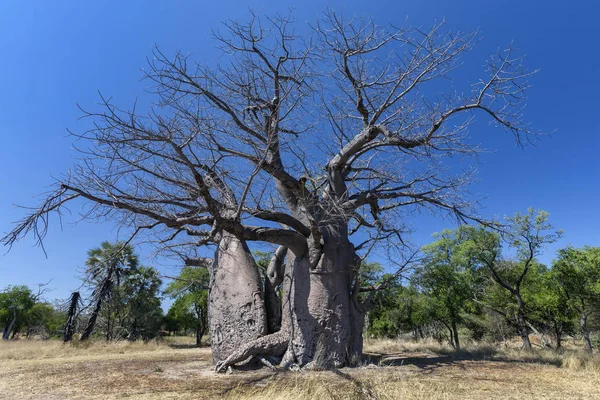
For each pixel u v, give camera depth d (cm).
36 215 647
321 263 912
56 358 1339
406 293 2061
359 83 925
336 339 876
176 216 817
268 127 841
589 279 1647
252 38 841
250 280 964
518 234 1627
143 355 1437
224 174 829
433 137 912
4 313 3862
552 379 716
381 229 952
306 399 552
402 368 862
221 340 934
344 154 956
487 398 554
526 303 1948
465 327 2739
